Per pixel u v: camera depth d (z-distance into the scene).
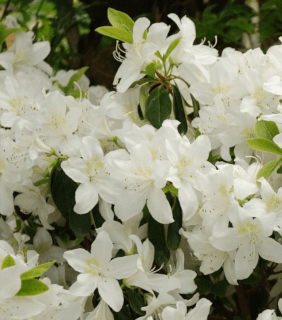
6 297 0.71
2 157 0.84
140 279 0.78
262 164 0.82
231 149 0.87
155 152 0.78
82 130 0.85
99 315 0.78
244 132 0.83
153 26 0.85
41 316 0.74
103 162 0.80
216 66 0.84
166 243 0.80
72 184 0.82
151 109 0.85
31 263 0.79
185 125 0.86
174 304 0.79
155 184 0.77
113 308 0.76
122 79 0.84
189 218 0.78
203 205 0.78
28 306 0.72
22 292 0.72
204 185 0.77
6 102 0.89
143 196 0.78
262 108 0.83
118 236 0.80
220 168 0.78
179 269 0.81
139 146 0.77
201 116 0.84
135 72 0.84
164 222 0.77
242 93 0.84
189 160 0.78
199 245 0.79
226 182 0.77
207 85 0.85
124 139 0.82
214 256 0.80
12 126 0.84
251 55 0.86
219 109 0.83
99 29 0.84
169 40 0.85
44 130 0.82
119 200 0.78
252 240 0.77
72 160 0.80
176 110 0.86
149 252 0.80
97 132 0.84
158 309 0.79
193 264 0.87
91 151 0.80
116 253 0.81
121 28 0.86
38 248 0.88
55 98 0.82
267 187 0.77
